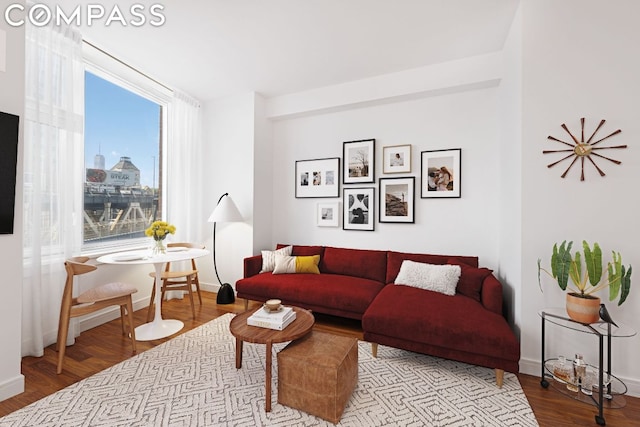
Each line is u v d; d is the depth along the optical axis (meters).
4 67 1.78
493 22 2.42
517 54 2.26
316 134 3.96
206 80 3.56
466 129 3.15
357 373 1.97
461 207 3.18
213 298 3.85
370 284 3.07
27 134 2.29
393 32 2.58
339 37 2.67
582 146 1.98
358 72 3.33
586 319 1.74
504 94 2.73
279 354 1.76
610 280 1.76
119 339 2.62
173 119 3.81
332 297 2.81
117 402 1.78
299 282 3.08
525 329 2.16
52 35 2.42
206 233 4.20
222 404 1.77
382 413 1.71
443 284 2.71
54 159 2.47
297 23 2.48
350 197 3.75
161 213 3.92
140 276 3.46
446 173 3.23
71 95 2.55
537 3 2.11
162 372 2.11
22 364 2.19
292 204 4.13
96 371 2.11
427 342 2.12
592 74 1.97
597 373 1.93
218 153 4.13
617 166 1.92
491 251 3.05
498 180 3.01
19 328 1.86
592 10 1.98
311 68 3.25
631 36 1.89
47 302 2.46
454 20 2.41
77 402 1.77
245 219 3.93
